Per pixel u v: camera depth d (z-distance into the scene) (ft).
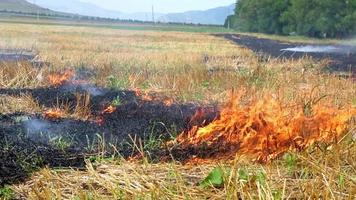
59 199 12.32
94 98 31.37
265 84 37.11
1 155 16.89
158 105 29.12
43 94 31.83
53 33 135.64
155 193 12.11
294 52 89.92
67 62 51.88
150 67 49.03
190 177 13.85
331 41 162.81
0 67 40.24
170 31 229.86
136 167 14.79
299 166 14.61
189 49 85.20
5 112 25.89
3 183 14.03
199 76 39.86
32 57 59.16
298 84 39.17
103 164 15.31
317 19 192.44
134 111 26.89
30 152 17.51
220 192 12.30
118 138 20.49
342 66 60.39
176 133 21.29
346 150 15.75
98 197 12.34
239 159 14.75
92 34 144.05
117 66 49.11
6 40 89.40
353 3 183.32
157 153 17.43
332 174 12.98
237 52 77.71
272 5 240.53
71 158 16.75
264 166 14.75
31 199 12.71
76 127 22.48
